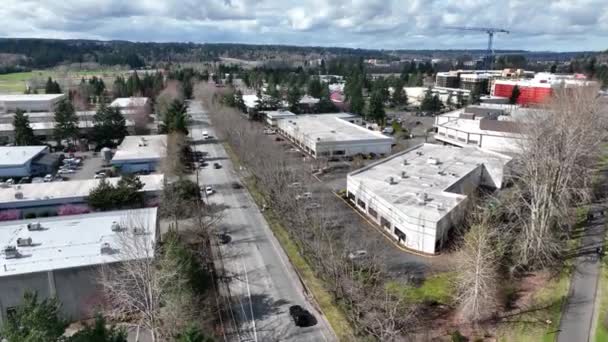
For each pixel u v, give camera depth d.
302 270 42.25
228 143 94.50
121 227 41.16
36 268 33.91
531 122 55.47
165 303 31.05
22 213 53.72
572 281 39.56
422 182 57.12
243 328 33.66
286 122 103.38
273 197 55.53
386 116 128.12
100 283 32.94
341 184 67.75
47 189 57.38
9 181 67.00
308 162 78.56
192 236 46.47
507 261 41.69
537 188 45.88
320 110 134.62
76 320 34.78
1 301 33.25
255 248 46.81
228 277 40.97
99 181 59.50
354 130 93.56
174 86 151.50
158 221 45.69
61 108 91.50
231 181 70.38
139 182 56.50
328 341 32.16
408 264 42.81
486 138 82.69
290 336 32.69
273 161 65.88
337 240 46.75
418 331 32.62
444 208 47.50
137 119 103.50
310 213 51.25
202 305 34.31
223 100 126.94
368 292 36.25
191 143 96.50
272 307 36.34
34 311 21.56
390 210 49.25
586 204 57.03
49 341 21.36
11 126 96.06
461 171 61.91
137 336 32.41
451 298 36.91
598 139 60.28
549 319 34.06
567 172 51.25
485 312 34.69
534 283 39.47
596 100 67.31
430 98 138.62
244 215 56.00
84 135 96.06
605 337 31.80
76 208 52.91
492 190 64.25
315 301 37.16
